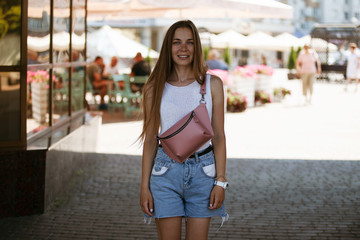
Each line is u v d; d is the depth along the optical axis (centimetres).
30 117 613
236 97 1633
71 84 828
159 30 4834
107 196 650
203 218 328
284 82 3009
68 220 551
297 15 6116
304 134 1188
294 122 1393
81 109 945
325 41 3488
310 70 1858
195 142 317
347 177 766
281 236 511
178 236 330
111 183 715
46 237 500
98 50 1903
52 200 602
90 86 1664
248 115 1548
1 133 584
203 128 317
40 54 653
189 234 329
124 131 1230
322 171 805
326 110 1680
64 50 777
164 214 325
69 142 688
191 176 324
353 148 1010
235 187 704
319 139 1118
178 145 318
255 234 516
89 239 498
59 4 737
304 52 1869
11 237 497
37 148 568
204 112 320
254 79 1786
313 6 6272
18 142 585
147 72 1565
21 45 584
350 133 1201
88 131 838
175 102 329
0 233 507
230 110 1633
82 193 659
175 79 338
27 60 590
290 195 664
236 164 856
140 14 1705
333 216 577
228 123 1373
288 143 1067
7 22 585
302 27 6194
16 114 585
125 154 930
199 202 326
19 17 587
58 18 733
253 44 2747
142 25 4766
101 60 1686
